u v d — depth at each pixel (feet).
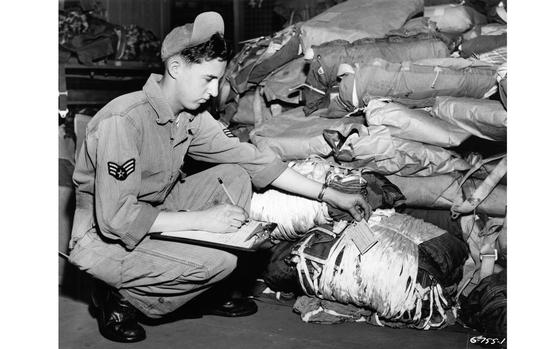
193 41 6.90
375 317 7.75
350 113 8.55
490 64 8.23
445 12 9.88
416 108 8.32
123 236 6.97
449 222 8.07
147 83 7.20
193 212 7.18
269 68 9.63
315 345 7.21
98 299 7.61
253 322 7.91
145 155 7.20
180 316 8.09
